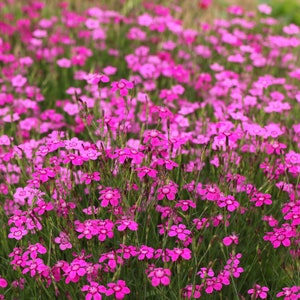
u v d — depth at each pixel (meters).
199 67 1.49
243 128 1.22
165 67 1.43
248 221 1.14
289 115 1.32
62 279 1.06
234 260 1.06
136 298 1.07
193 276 1.08
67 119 1.39
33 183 1.08
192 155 1.21
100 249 1.07
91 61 1.55
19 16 1.85
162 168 1.09
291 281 1.08
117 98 1.33
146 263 1.05
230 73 1.39
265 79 1.30
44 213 1.09
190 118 1.33
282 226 1.09
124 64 1.54
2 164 1.19
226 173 1.14
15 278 1.10
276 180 1.18
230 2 2.25
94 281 1.04
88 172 1.08
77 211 1.14
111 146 1.13
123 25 1.66
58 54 1.54
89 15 1.72
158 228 1.13
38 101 1.40
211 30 1.67
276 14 2.09
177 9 1.75
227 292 1.09
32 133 1.30
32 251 1.05
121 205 1.08
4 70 1.43
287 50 1.60
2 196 1.18
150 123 1.27
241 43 1.49
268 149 1.13
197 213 1.14
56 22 1.74
